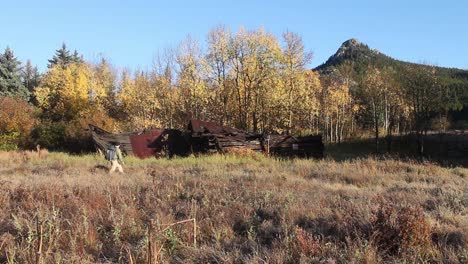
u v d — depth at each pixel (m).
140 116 47.59
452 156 39.25
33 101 63.38
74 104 48.44
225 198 10.48
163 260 6.02
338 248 6.50
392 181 15.21
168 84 46.69
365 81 60.78
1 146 35.00
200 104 44.12
